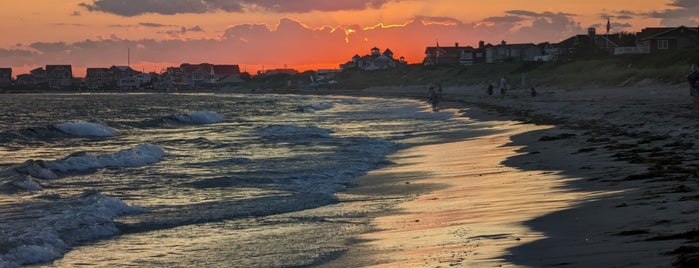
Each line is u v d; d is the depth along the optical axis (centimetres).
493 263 1697
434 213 2675
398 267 1803
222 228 2639
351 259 2014
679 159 3328
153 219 2812
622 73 15725
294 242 2320
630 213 2105
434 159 4766
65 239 2412
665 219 1939
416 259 1877
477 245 1950
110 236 2523
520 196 2850
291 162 4766
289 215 2861
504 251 1816
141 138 7700
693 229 1734
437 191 3331
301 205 3089
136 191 3597
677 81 13112
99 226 2595
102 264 2130
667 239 1680
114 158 4747
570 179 3166
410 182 3716
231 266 2047
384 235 2328
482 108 11594
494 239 2017
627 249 1638
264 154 5350
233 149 5788
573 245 1783
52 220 2692
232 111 15412
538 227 2106
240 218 2830
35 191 3634
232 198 3328
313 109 15462
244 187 3675
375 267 1859
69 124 8288
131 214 2933
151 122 10088
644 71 14875
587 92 14275
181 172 4316
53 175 4181
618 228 1911
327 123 9819
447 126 8100
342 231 2467
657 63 16075
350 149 5659
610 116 6706
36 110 17625
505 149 4953
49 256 2205
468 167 4153
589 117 7062
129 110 17262
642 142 4247
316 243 2280
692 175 2770
